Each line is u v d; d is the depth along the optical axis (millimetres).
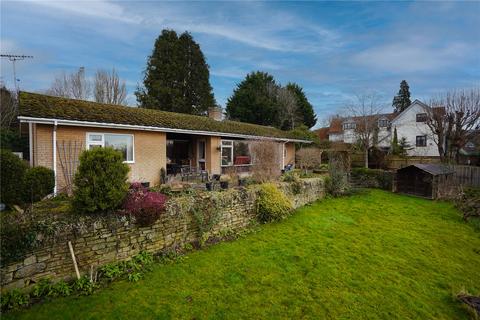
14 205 5879
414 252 8227
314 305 5223
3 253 4492
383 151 26984
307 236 8961
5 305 4453
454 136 22594
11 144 19656
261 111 36719
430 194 16406
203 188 10516
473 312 5273
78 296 4957
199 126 15344
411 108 34094
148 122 12430
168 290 5363
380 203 14812
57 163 9680
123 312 4605
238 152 18469
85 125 10062
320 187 15102
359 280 6301
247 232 9047
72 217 5438
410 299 5695
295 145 26906
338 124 45406
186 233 7508
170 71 33656
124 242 6102
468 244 9242
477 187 17172
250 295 5410
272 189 10656
